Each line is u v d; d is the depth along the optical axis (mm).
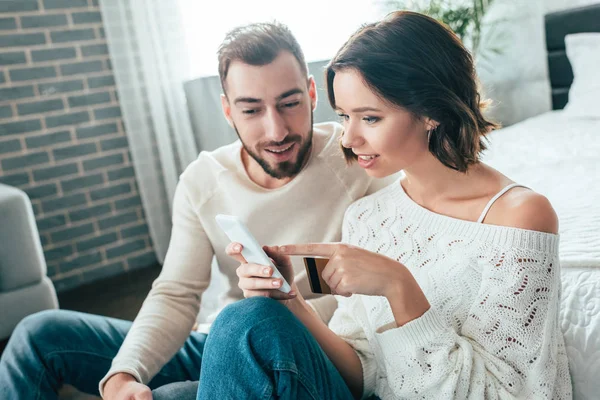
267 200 1231
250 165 1270
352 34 901
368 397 1009
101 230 3193
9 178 2941
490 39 2928
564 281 1035
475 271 864
